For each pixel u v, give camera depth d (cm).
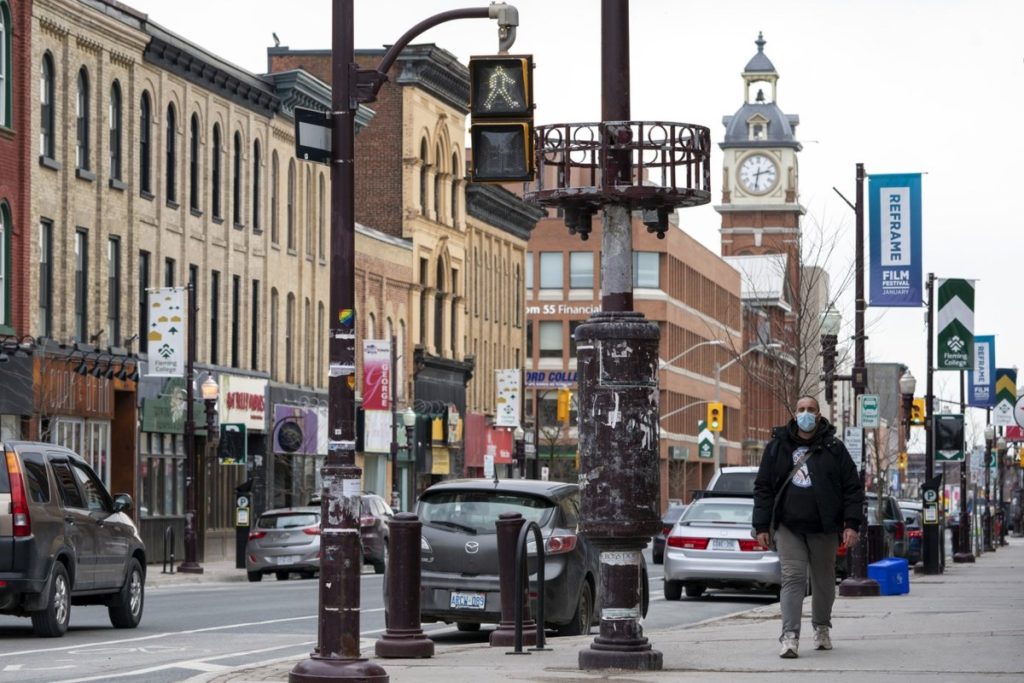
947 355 5538
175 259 6862
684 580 4056
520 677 1914
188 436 5784
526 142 1820
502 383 10250
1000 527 10881
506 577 2423
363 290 8769
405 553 2259
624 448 1955
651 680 1872
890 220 4569
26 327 5681
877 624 2672
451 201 10281
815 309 8488
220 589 4912
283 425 7694
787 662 2070
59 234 5972
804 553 2144
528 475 11675
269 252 7794
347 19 1844
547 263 14000
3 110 5616
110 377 6228
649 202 1959
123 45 6419
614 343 1950
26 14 5709
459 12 1873
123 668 2278
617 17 1956
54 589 2820
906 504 7081
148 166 6656
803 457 2141
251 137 7588
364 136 9606
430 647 2252
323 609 1817
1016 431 8944
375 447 8812
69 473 2953
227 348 7325
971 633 2448
